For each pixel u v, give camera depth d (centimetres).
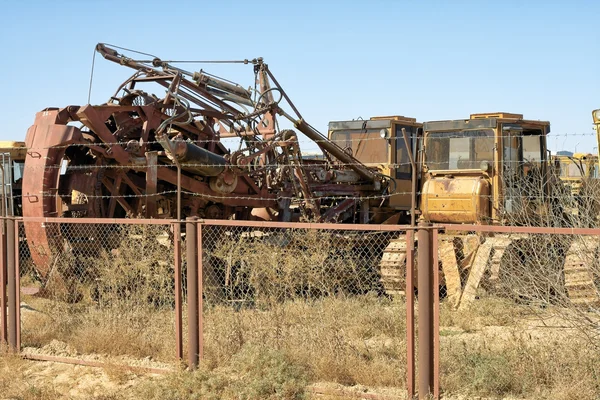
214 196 1114
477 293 962
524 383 587
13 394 643
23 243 1170
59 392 652
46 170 973
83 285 934
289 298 762
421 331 573
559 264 746
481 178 1122
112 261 918
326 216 1214
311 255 816
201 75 1195
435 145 1195
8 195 1223
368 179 1305
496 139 1136
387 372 634
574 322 639
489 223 1095
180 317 686
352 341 717
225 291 910
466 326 854
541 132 1221
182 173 1098
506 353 640
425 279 573
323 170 1245
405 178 1363
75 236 1007
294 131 1174
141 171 1074
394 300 940
